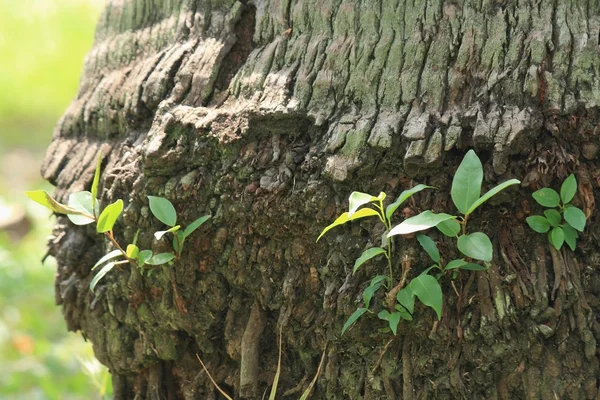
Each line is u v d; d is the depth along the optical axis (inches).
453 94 62.3
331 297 63.0
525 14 62.2
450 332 62.1
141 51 68.3
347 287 62.5
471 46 62.3
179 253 64.0
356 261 61.2
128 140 66.7
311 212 62.7
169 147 64.2
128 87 67.3
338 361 64.2
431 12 62.7
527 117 61.1
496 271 61.9
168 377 68.4
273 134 63.7
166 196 64.2
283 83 63.7
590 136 61.6
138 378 68.9
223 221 64.1
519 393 62.5
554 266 61.8
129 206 64.9
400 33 62.9
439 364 62.7
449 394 62.7
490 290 61.8
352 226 62.6
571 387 62.0
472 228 62.2
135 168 65.1
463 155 61.9
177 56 65.9
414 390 63.1
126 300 66.8
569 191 61.1
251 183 63.4
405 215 61.9
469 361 62.5
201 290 65.4
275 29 64.9
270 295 64.7
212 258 65.0
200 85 65.1
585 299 62.2
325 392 64.8
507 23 62.2
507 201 61.6
